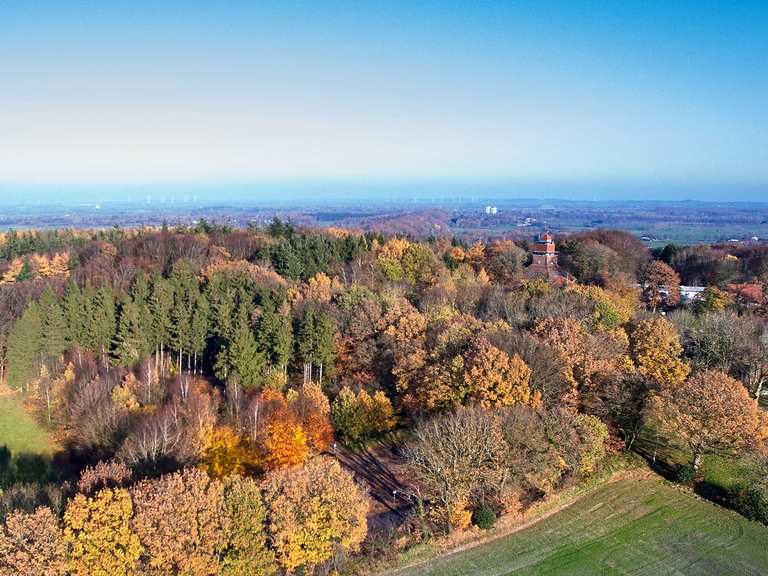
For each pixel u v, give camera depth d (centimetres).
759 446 5838
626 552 5097
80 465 7062
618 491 6066
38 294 11125
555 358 7000
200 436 6016
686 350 8731
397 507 5931
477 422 5688
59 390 8212
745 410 5972
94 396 7369
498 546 5172
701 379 6406
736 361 8175
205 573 4172
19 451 7469
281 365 8612
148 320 9300
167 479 4453
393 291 10800
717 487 6100
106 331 9475
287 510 4472
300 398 7406
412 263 13225
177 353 9881
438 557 5031
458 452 5497
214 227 17350
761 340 8375
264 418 6688
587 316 9019
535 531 5391
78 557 3944
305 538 4547
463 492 5378
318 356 8644
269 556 4431
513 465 5597
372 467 6794
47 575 3728
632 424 7106
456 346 7669
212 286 10500
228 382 8181
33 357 9312
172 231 16825
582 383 7144
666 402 6412
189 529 4162
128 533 4031
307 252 13600
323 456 6309
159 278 10606
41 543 3809
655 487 6150
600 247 14550
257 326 9300
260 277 11431
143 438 5762
